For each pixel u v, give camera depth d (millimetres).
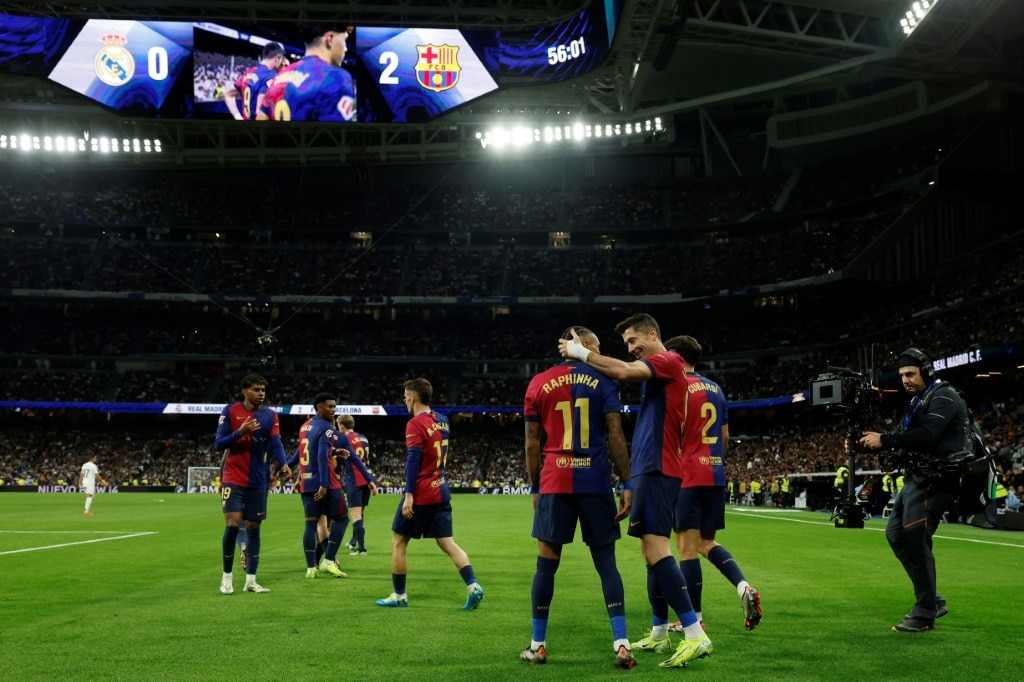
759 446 54344
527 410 5801
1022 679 4961
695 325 63469
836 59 49000
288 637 6203
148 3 39375
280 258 66562
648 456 5832
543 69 41938
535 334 65562
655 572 5582
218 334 64562
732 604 7910
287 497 47375
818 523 22125
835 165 62031
